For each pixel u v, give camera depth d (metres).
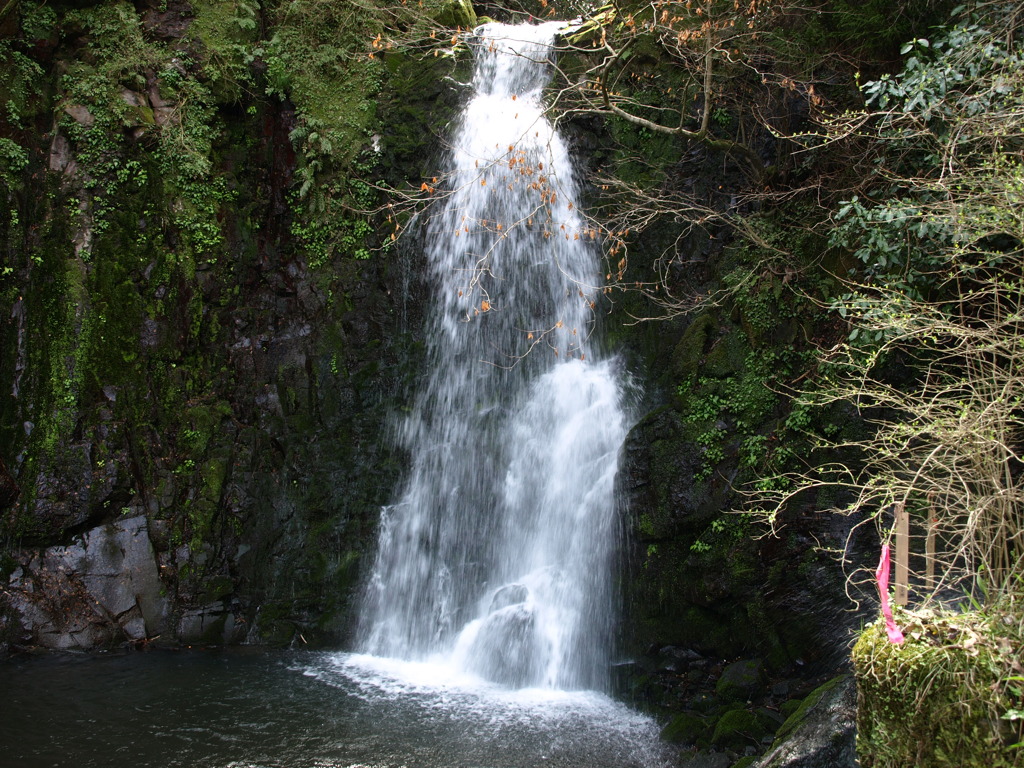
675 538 8.72
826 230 8.64
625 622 8.89
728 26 9.91
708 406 8.90
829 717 5.73
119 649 9.77
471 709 8.13
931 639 4.19
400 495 10.96
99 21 11.28
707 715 7.70
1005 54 6.32
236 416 11.18
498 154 11.80
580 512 9.70
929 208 6.37
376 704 8.21
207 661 9.48
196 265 11.18
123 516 10.17
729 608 8.31
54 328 10.27
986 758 3.74
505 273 11.41
